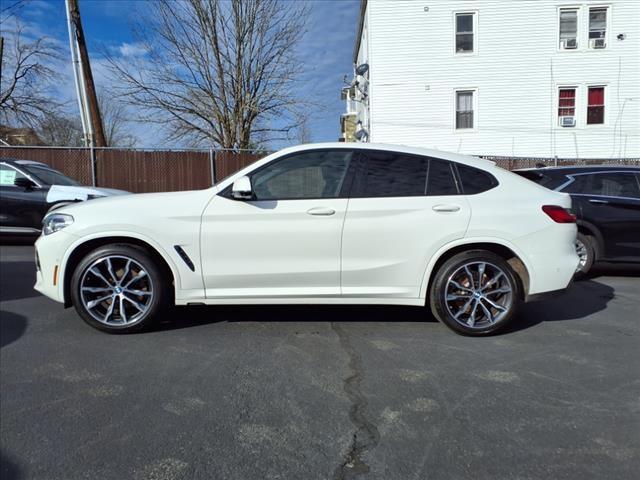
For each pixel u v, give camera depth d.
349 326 4.59
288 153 4.25
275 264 4.17
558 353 3.95
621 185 6.89
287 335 4.33
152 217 4.12
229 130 20.38
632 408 3.05
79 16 15.16
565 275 4.26
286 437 2.71
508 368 3.65
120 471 2.41
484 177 4.31
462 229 4.15
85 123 15.59
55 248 4.16
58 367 3.62
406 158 4.29
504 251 4.34
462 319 4.29
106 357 3.81
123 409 3.01
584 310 5.25
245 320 4.74
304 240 4.14
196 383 3.37
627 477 2.37
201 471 2.41
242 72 19.92
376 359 3.80
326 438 2.71
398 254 4.18
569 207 4.41
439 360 3.79
